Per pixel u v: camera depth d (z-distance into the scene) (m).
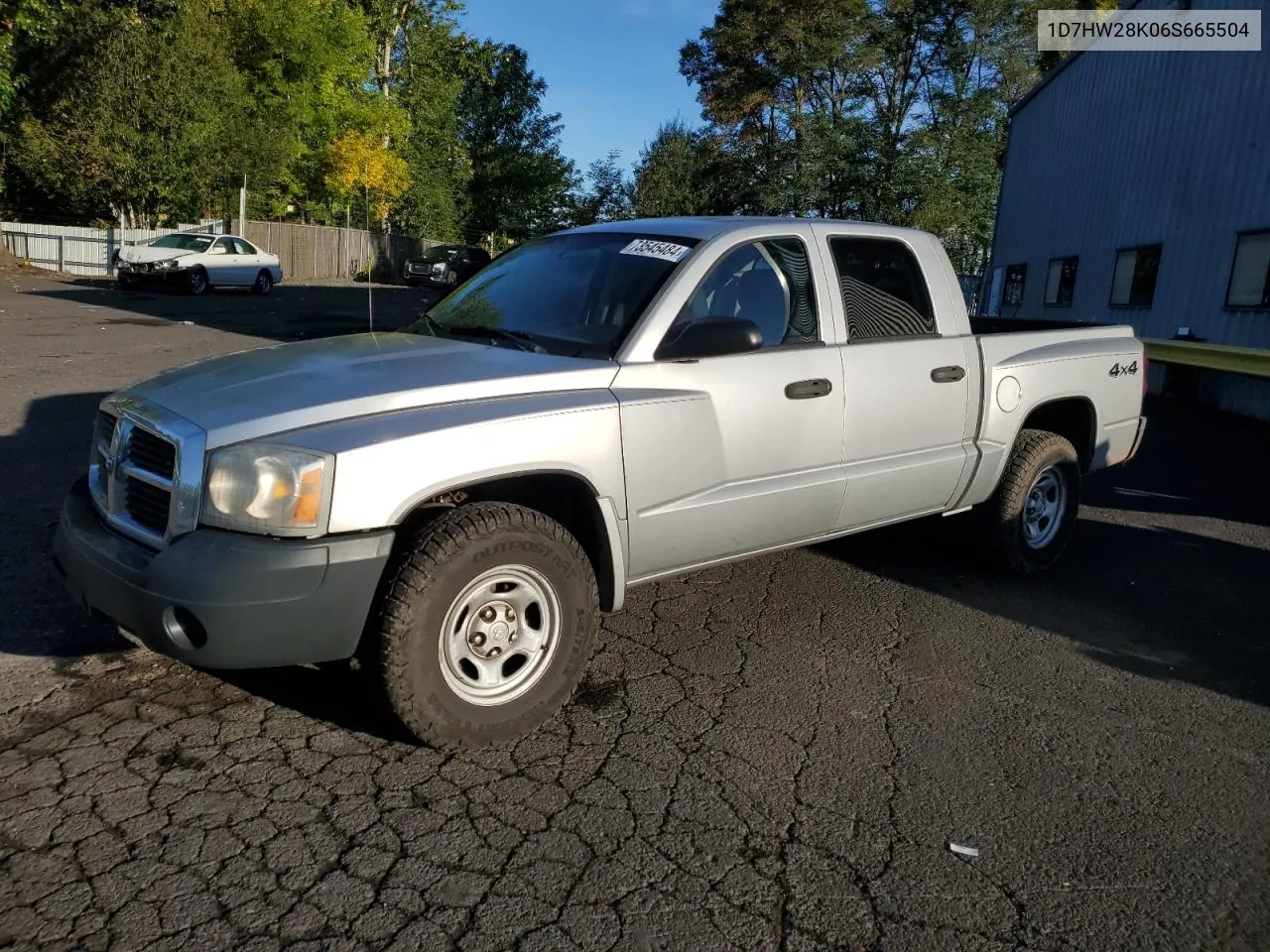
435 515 3.28
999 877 2.77
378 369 3.38
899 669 4.14
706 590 5.00
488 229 50.72
